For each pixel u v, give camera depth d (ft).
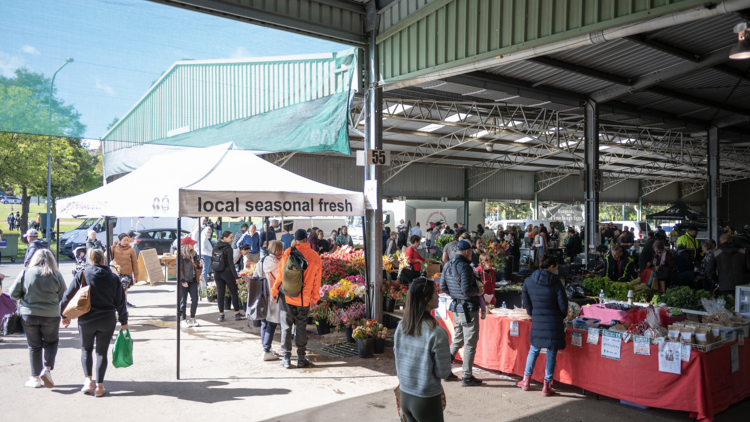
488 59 20.77
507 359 18.90
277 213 20.76
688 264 32.60
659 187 133.90
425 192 93.35
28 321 16.49
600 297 19.84
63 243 69.87
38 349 16.97
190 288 28.32
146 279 46.44
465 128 67.51
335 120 25.43
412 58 23.98
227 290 32.30
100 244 33.63
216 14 21.95
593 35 17.54
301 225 69.31
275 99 23.98
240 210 19.81
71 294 16.40
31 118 17.76
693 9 15.02
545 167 106.01
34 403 15.71
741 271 26.53
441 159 90.84
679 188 146.72
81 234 68.95
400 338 10.09
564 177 113.50
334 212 22.57
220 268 28.99
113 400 16.12
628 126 67.72
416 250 33.27
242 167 22.54
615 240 62.75
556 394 17.06
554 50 19.04
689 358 14.47
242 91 23.06
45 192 93.09
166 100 20.86
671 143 77.25
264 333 21.63
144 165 26.35
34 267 16.55
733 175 126.93
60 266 60.08
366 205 25.50
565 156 91.56
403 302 27.91
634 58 41.65
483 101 54.08
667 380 14.85
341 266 29.25
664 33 36.73
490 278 24.12
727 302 22.75
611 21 16.89
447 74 22.81
